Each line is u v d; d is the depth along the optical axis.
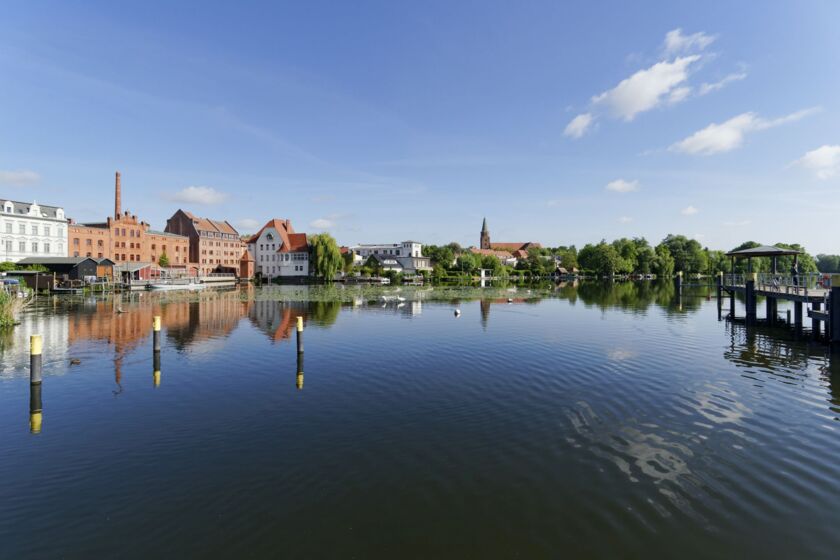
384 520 7.84
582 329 29.33
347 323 32.56
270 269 141.50
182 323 32.59
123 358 20.89
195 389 15.86
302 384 16.41
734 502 8.34
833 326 21.66
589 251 156.25
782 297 28.47
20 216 74.00
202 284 92.69
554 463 9.90
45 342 24.88
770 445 10.82
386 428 12.04
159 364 19.39
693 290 75.38
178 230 128.50
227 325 31.56
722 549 7.05
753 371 17.89
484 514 8.00
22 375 17.86
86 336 26.91
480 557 6.88
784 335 26.67
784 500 8.41
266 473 9.56
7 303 30.48
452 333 27.73
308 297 58.88
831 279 21.78
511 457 10.22
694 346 23.16
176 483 9.16
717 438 11.22
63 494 8.76
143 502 8.45
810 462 9.93
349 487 8.96
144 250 109.00
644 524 7.68
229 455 10.45
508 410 13.36
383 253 173.88
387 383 16.42
